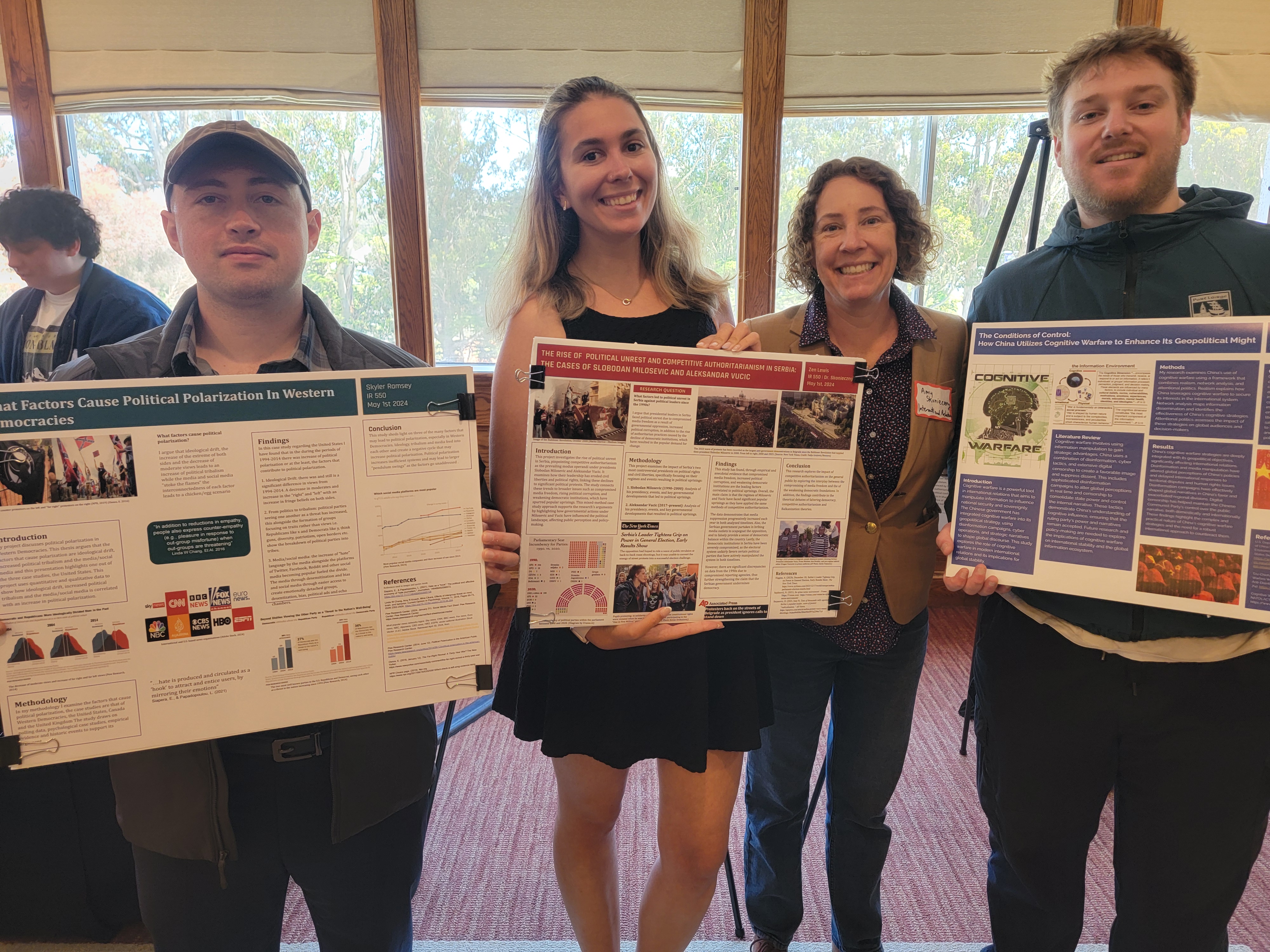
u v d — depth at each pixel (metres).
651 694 1.15
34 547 0.84
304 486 0.92
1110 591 1.13
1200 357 1.07
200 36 3.18
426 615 0.98
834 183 1.29
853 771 1.46
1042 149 1.85
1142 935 1.20
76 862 1.60
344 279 3.44
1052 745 1.21
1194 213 1.16
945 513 1.49
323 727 1.00
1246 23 3.16
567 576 1.07
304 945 1.64
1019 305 1.29
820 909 1.75
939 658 3.06
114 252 3.43
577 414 1.03
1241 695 1.11
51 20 3.17
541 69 3.23
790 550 1.15
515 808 2.13
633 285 1.22
